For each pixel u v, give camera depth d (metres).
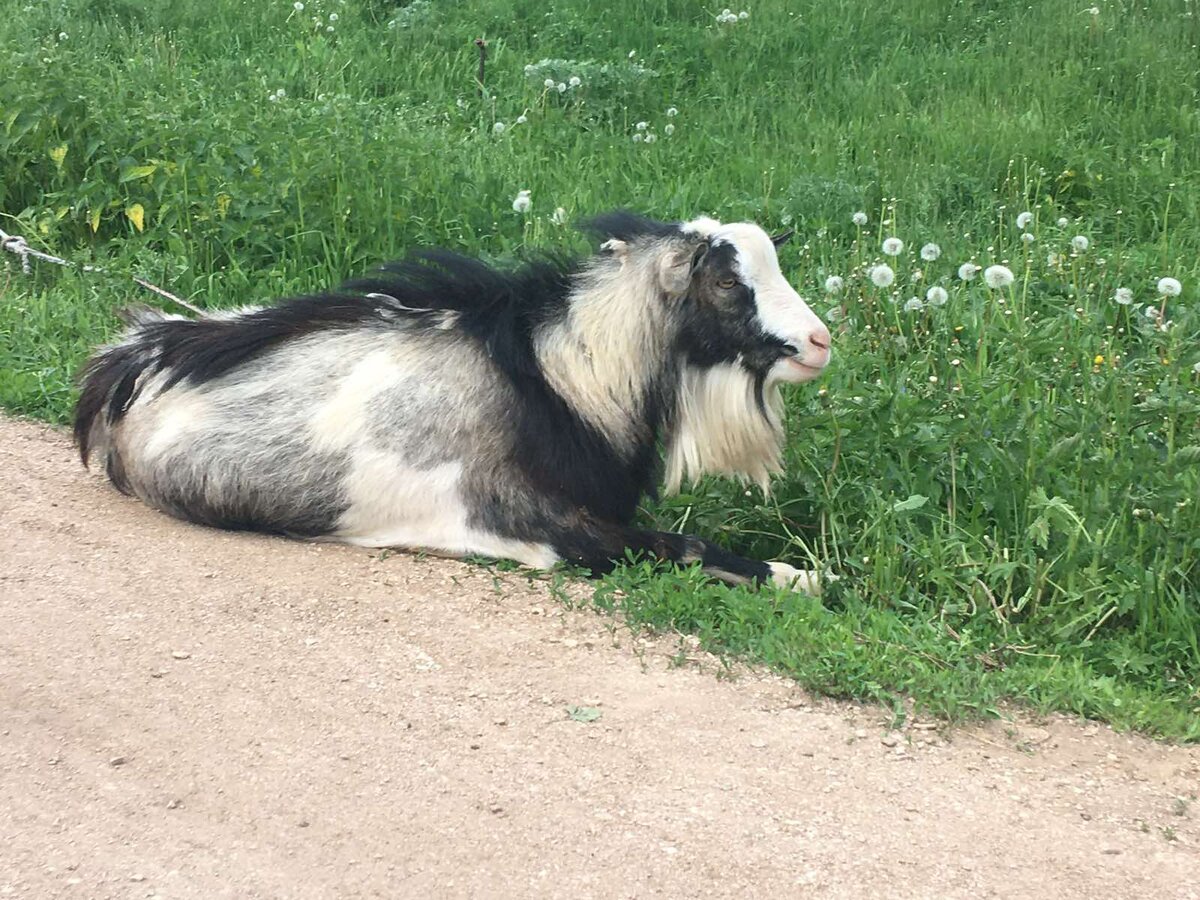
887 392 2.46
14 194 3.70
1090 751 1.87
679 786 1.68
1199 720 1.96
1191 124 4.33
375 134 3.85
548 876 1.51
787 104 4.70
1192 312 2.80
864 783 1.72
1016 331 2.84
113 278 3.32
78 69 3.90
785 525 2.49
